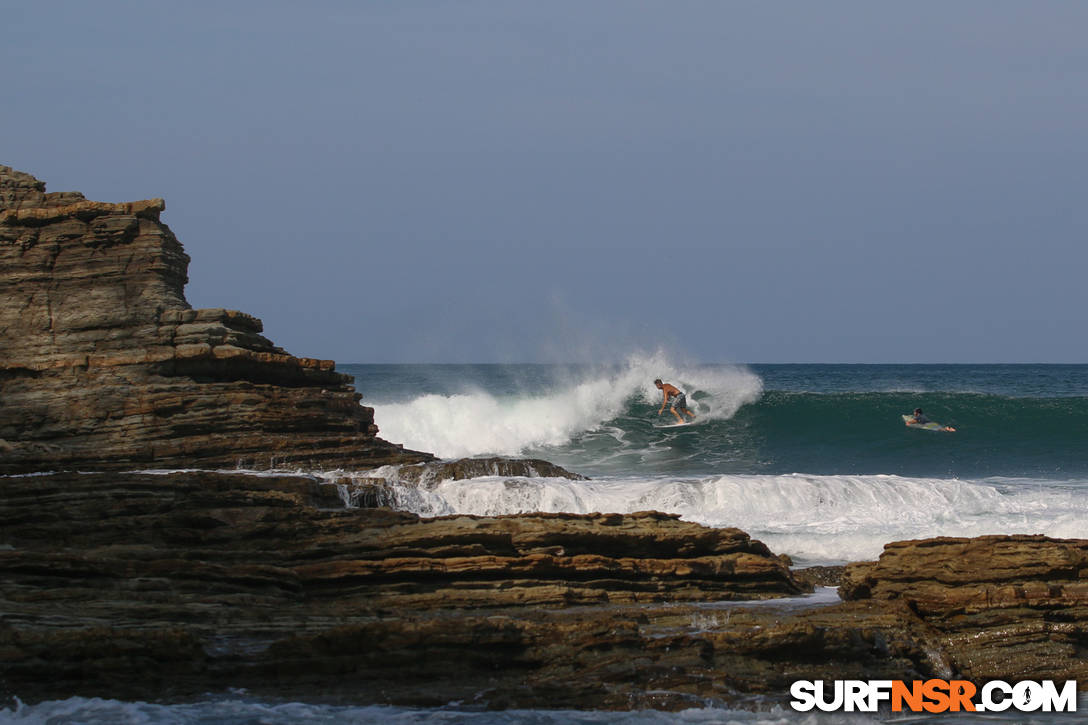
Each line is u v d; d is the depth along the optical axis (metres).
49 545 60.75
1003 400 169.25
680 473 135.25
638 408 166.25
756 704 47.12
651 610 56.28
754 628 52.06
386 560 59.31
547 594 58.03
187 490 65.31
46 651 46.19
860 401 168.75
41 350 90.50
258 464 87.19
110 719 43.03
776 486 98.50
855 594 60.59
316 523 63.66
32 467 81.31
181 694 46.34
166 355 89.69
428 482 91.81
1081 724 47.50
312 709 44.94
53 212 92.88
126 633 47.53
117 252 92.88
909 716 48.56
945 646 53.28
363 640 48.53
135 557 58.47
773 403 167.50
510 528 62.16
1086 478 125.75
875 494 99.94
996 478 126.19
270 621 51.50
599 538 63.25
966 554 57.38
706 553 66.06
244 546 61.47
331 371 100.12
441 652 48.78
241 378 93.12
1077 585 54.31
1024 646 52.75
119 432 86.19
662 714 45.62
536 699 46.44
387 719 44.12
